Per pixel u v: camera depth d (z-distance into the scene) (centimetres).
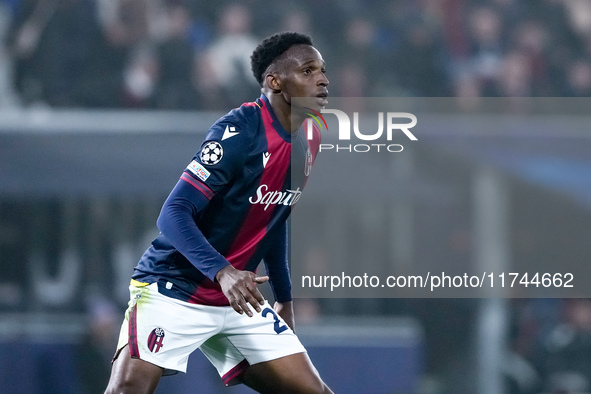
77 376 2377
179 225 984
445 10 3462
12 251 2541
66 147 2411
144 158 2420
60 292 2541
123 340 1060
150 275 1075
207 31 3219
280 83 1066
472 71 3356
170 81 2973
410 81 3297
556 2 3556
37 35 2950
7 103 2880
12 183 2398
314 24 3362
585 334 2534
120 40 2988
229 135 1017
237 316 1102
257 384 1131
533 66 3409
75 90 2902
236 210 1051
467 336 2519
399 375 2400
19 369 2364
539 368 2536
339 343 2383
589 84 3422
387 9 3428
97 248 2569
